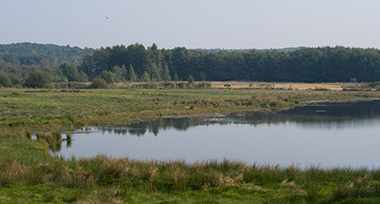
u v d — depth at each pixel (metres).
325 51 155.00
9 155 15.06
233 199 8.89
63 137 26.97
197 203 8.45
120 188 9.75
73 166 12.22
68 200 8.64
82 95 72.06
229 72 166.88
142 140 26.02
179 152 21.64
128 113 42.00
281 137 27.56
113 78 130.88
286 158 20.11
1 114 37.50
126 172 10.88
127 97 68.06
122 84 127.69
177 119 38.94
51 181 10.41
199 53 191.00
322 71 143.62
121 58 173.50
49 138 23.89
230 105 53.06
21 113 38.69
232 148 23.08
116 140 25.98
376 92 89.81
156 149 22.59
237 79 164.88
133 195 9.23
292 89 104.06
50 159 14.37
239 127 33.09
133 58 170.75
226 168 12.29
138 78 156.62
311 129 31.89
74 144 24.19
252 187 9.91
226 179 10.24
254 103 56.84
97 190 9.56
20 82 120.31
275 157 20.39
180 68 176.88
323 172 11.42
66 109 44.91
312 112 46.16
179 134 28.94
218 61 168.25
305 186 9.84
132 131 30.30
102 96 70.19
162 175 11.15
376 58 135.75
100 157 13.87
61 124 32.75
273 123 35.88
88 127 32.31
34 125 30.70
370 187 9.30
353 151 22.31
